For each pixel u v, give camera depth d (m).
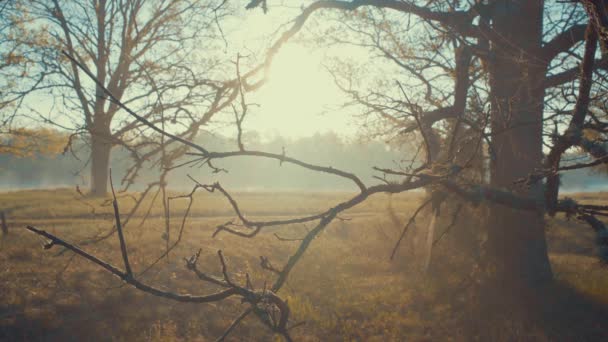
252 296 2.38
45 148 28.20
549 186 4.47
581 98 5.36
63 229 18.28
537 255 13.74
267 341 11.38
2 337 10.32
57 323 10.95
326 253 18.72
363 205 34.81
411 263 16.44
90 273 13.31
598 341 10.70
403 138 15.47
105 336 10.84
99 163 20.25
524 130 11.31
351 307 13.26
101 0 17.64
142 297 12.47
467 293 13.70
